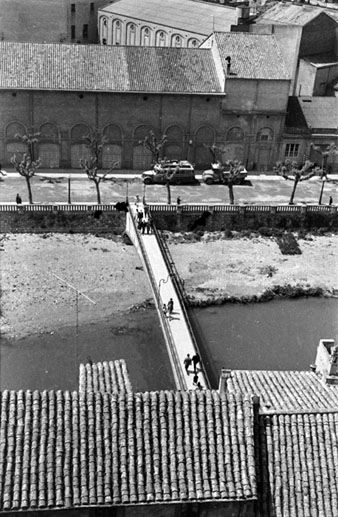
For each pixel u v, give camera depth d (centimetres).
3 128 8025
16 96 7869
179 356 4597
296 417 2405
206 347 5288
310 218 7450
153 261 6122
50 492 2030
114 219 7031
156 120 8300
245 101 8338
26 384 4566
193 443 2191
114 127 8256
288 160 8781
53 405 2211
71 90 7894
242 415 2269
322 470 2298
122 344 5150
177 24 11369
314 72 9600
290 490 2245
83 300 5731
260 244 7131
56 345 5072
